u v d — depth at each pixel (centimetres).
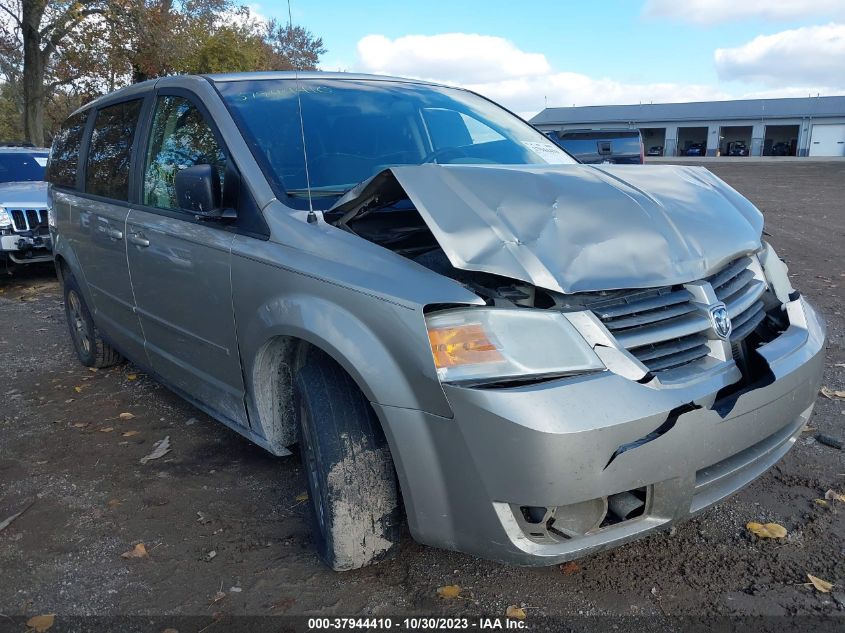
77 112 541
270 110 330
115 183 421
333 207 267
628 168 299
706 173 314
